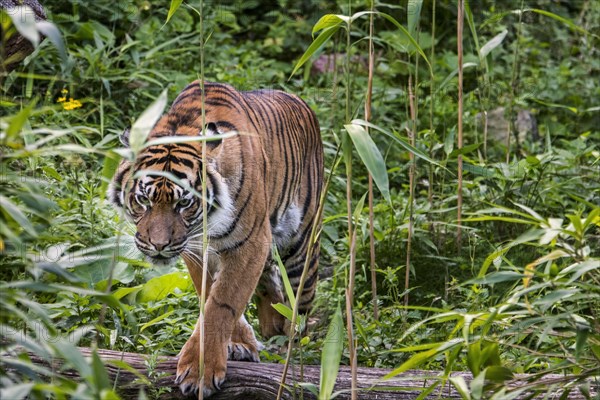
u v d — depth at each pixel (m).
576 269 5.77
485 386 6.25
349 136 6.67
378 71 16.97
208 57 16.25
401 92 15.54
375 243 11.66
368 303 10.71
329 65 17.25
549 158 12.28
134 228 9.86
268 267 9.92
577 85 17.36
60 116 11.93
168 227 8.08
